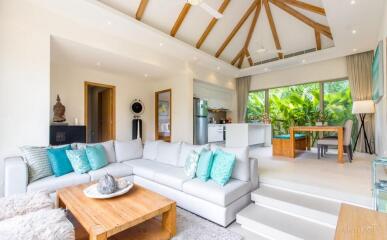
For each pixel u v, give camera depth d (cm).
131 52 463
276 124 726
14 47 312
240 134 559
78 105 525
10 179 225
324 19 461
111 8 358
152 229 201
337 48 511
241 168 259
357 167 352
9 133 309
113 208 178
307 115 646
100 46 410
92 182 250
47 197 191
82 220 161
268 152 535
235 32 566
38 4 330
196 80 660
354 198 218
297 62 625
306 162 398
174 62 566
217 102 812
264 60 676
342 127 395
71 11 347
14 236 122
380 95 350
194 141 672
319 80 623
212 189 225
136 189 223
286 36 559
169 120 710
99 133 674
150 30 420
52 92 483
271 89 741
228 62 685
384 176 288
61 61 480
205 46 574
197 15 473
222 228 213
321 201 231
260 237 202
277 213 228
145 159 386
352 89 549
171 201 195
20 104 318
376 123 470
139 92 668
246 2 482
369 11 351
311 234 188
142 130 668
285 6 471
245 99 794
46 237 128
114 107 603
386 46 312
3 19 304
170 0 415
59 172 266
